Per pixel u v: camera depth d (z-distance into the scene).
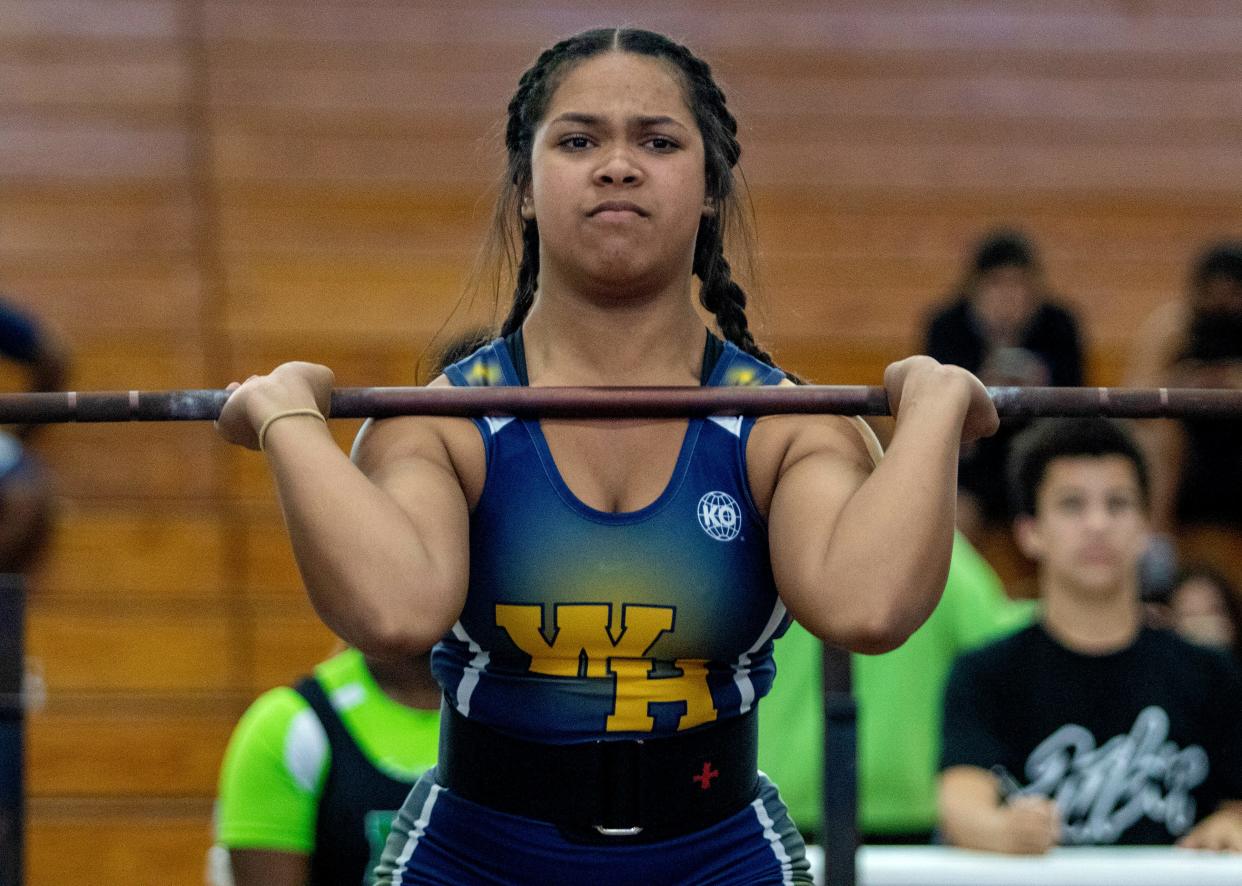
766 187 10.36
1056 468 5.38
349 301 9.91
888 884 4.55
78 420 3.18
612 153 3.01
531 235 3.31
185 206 10.01
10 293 9.75
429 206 10.08
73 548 9.12
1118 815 5.24
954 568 6.03
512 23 10.44
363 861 4.62
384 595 2.71
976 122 10.56
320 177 10.10
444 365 3.82
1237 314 8.95
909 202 10.39
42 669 8.85
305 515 2.74
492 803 3.06
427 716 4.71
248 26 10.33
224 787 4.79
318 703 4.71
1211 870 4.50
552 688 3.02
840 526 2.82
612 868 3.04
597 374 3.16
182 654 8.95
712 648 3.03
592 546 2.98
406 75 10.32
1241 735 5.28
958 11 10.73
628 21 10.54
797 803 5.68
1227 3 10.83
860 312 10.15
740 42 10.59
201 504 9.29
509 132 3.26
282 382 2.94
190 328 9.80
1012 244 8.92
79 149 10.06
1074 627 5.34
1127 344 10.23
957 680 5.38
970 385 2.99
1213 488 8.93
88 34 10.26
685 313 3.19
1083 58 10.72
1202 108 10.69
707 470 3.02
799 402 3.02
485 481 3.01
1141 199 10.50
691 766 3.06
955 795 5.04
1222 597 6.68
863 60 10.62
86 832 8.54
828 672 3.85
